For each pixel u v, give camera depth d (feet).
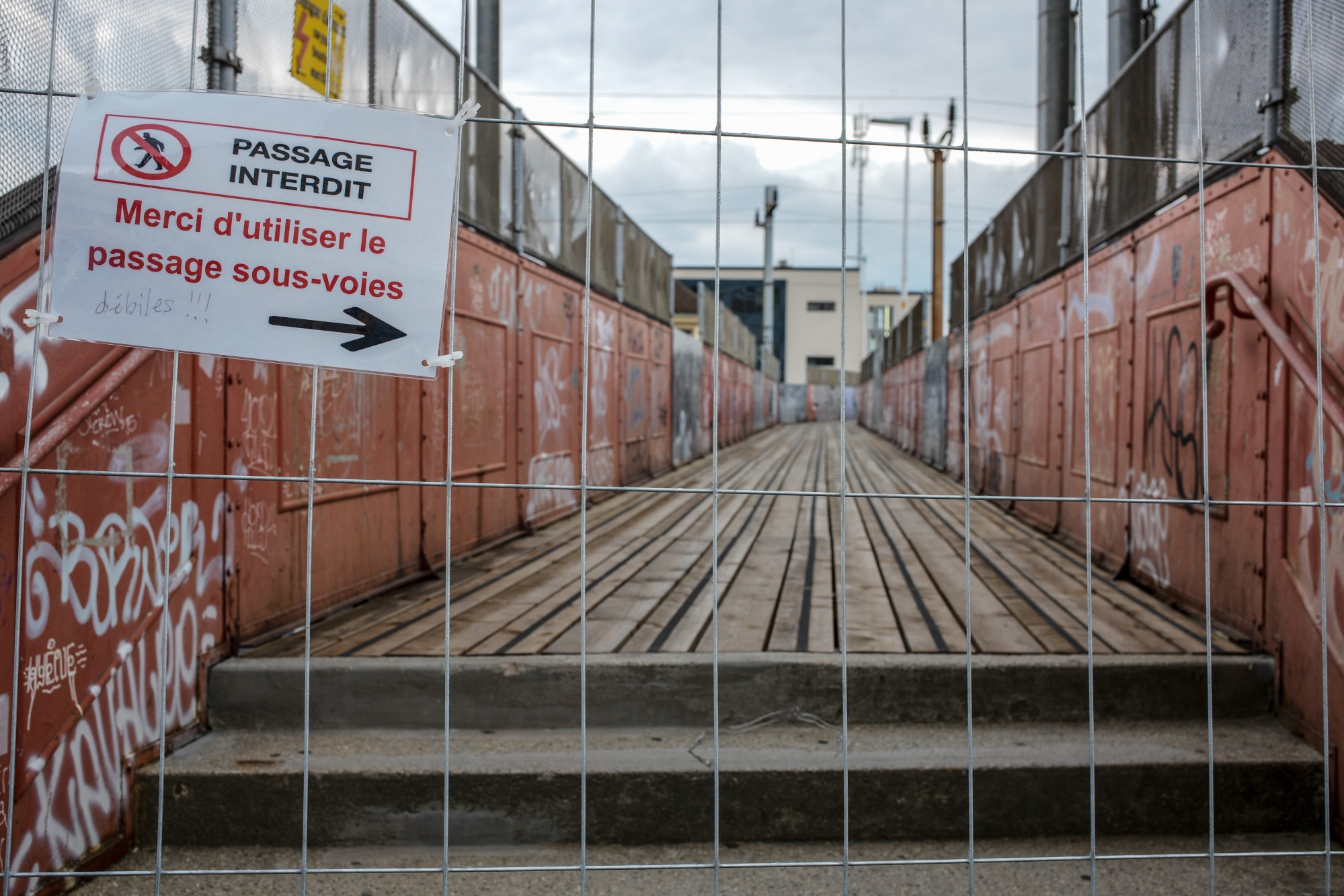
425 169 5.85
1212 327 10.94
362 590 13.21
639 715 9.86
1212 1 12.13
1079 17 6.42
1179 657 10.06
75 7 7.45
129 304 5.64
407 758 8.75
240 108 5.68
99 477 7.77
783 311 171.32
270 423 10.63
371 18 12.65
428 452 15.28
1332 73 9.00
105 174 5.61
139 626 8.32
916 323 53.93
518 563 16.94
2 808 6.72
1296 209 9.75
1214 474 11.75
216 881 7.77
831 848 8.45
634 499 28.58
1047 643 10.87
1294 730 9.43
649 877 7.89
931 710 9.90
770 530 21.83
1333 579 8.71
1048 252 21.47
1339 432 8.61
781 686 9.93
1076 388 18.97
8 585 6.74
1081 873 8.00
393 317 5.81
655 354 37.27
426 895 7.55
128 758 8.21
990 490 28.12
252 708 9.56
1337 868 8.08
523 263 19.94
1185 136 13.17
